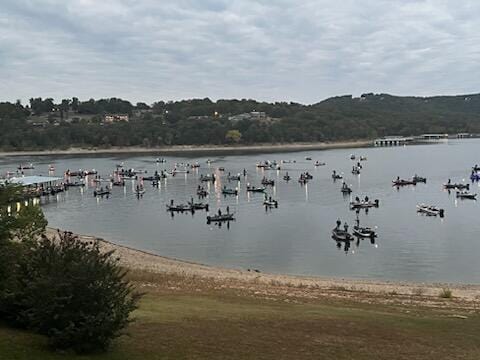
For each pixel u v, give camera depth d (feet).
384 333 77.87
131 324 70.90
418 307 106.11
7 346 55.06
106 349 57.88
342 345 69.82
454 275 166.30
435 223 266.98
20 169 600.80
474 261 185.57
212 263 184.55
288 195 390.21
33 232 76.74
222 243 221.46
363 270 173.68
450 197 371.35
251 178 514.27
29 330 60.18
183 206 324.19
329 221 274.98
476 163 650.43
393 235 235.61
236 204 346.33
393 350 69.51
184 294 105.91
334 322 82.99
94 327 55.21
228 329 73.36
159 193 414.41
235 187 443.32
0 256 62.13
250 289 121.39
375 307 104.12
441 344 73.82
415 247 209.97
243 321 79.36
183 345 63.67
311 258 192.03
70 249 58.29
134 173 558.56
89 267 55.88
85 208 340.18
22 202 88.28
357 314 92.02
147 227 265.34
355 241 222.89
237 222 276.00
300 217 289.33
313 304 103.60
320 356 64.49
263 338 70.18
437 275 166.30
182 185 465.88
